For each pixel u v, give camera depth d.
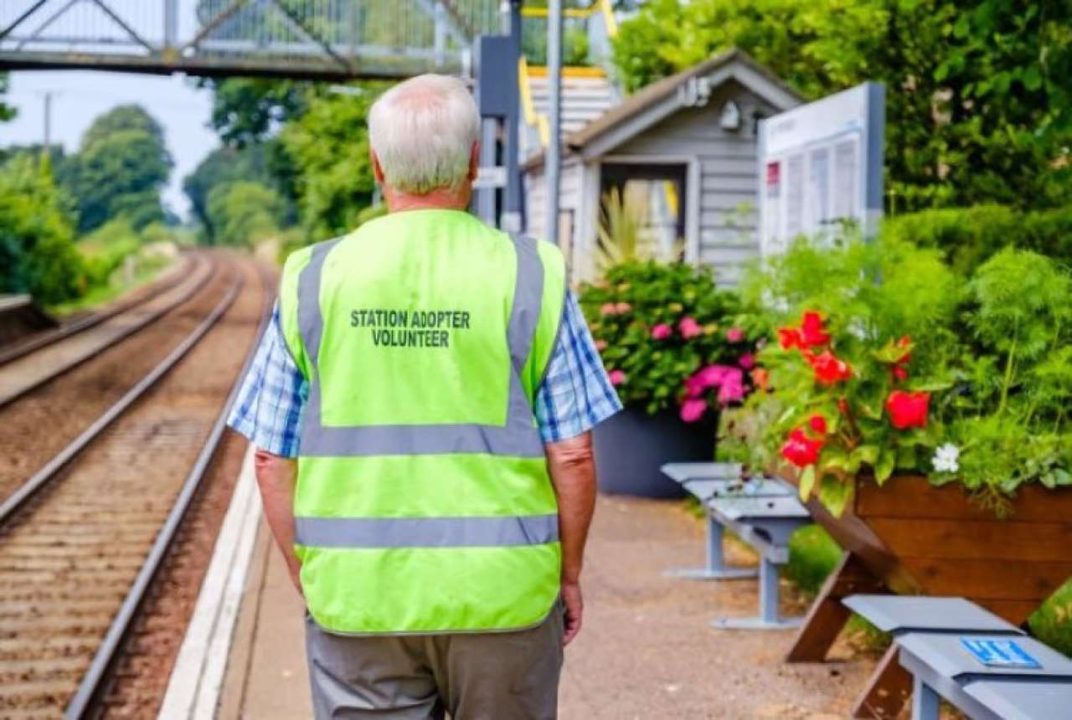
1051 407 7.00
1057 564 6.75
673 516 12.14
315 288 3.86
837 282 7.47
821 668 7.77
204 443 18.97
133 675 8.95
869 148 10.40
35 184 56.69
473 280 3.81
